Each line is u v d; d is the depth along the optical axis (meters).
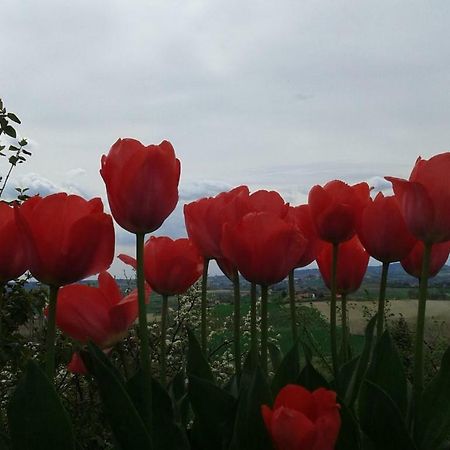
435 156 1.21
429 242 1.23
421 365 1.24
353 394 1.37
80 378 3.09
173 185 1.12
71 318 1.34
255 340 1.29
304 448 0.90
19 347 3.03
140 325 1.12
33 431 1.00
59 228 1.05
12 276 1.17
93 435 2.67
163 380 1.45
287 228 1.19
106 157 1.15
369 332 1.44
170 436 1.20
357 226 1.45
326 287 1.63
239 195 1.41
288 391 0.98
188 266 1.43
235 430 1.08
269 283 1.24
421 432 1.22
